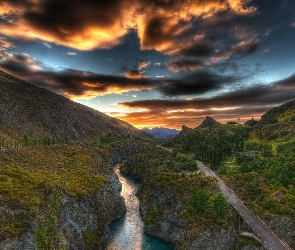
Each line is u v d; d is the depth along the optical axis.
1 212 70.12
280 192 106.44
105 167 175.88
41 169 113.56
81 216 100.25
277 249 81.56
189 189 117.88
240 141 190.25
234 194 114.81
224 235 92.50
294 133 191.88
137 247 101.81
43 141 180.62
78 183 118.19
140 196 150.88
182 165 151.25
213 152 155.62
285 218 94.75
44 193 88.56
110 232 112.50
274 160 133.75
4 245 62.84
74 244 84.75
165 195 123.38
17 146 138.25
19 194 80.38
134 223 122.62
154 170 161.25
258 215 98.56
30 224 71.56
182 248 94.62
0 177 87.19
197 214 102.50
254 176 121.44
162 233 110.19
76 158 163.50
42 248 61.53
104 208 119.69
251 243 89.00
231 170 138.25
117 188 169.62
